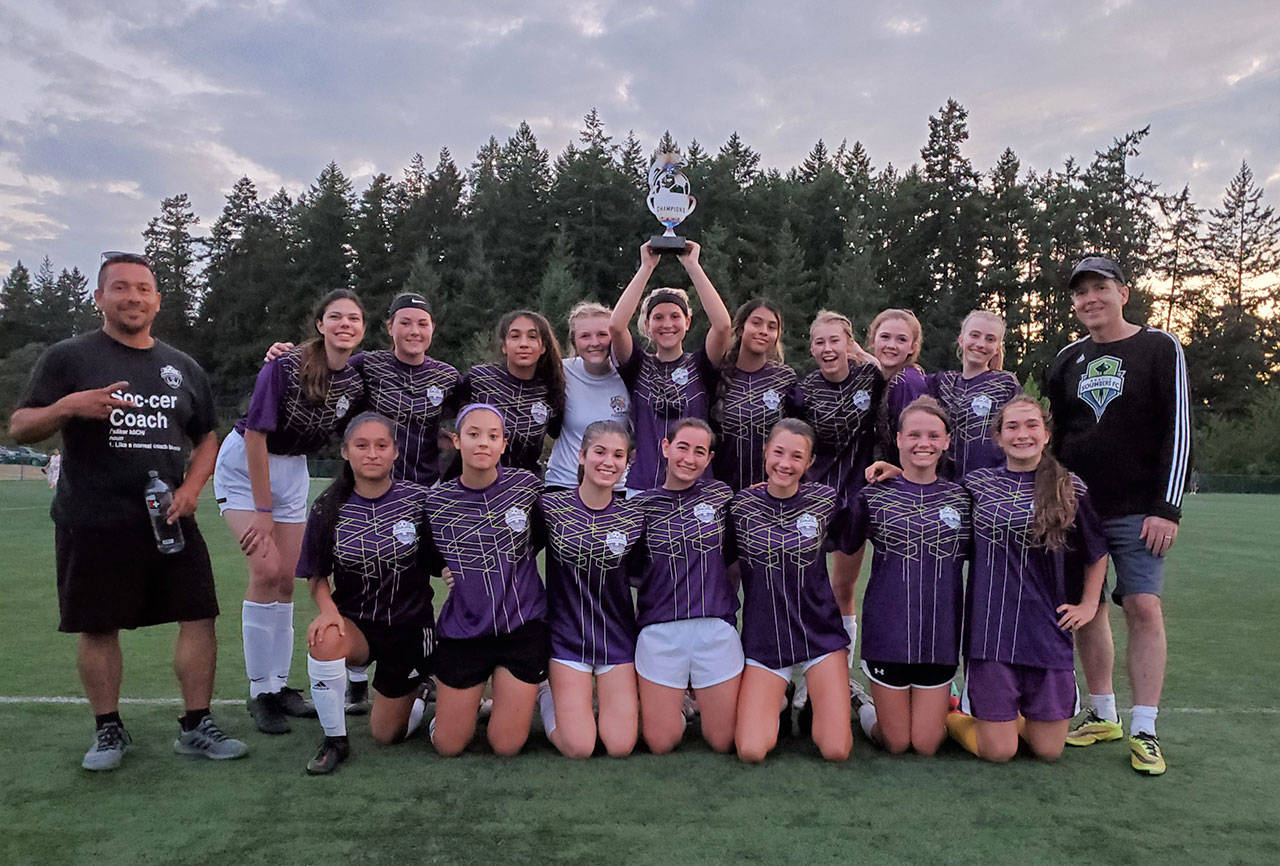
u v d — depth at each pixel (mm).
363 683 4520
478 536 3818
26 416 3445
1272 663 5508
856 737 4117
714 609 3840
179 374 3809
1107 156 55906
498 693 3727
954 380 4680
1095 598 3791
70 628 3482
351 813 3055
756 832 2916
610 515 3955
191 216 69812
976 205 49719
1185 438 3875
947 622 3783
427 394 4688
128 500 3574
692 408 4781
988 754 3729
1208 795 3301
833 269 46625
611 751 3750
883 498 3969
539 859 2689
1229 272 63906
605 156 54750
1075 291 4281
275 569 4238
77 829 2902
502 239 52906
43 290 84438
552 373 4805
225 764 3580
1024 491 3807
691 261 4840
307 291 55500
